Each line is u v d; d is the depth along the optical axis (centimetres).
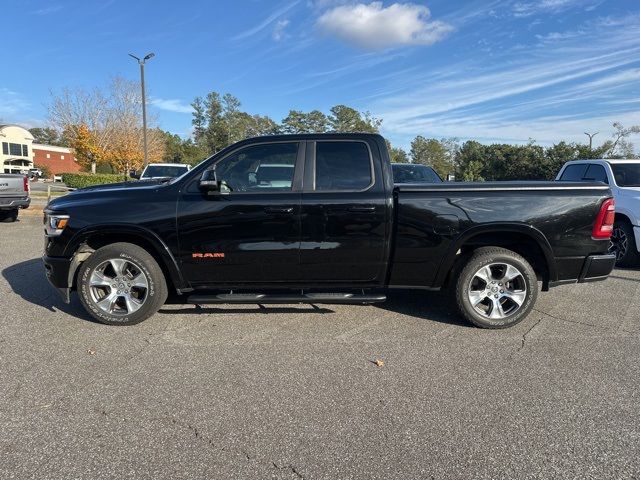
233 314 471
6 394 305
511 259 422
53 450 245
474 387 319
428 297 539
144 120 2888
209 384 321
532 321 459
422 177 1021
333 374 338
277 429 267
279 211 415
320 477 225
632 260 719
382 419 278
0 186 1193
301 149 431
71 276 433
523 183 429
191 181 427
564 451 247
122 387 316
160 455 242
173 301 513
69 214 421
